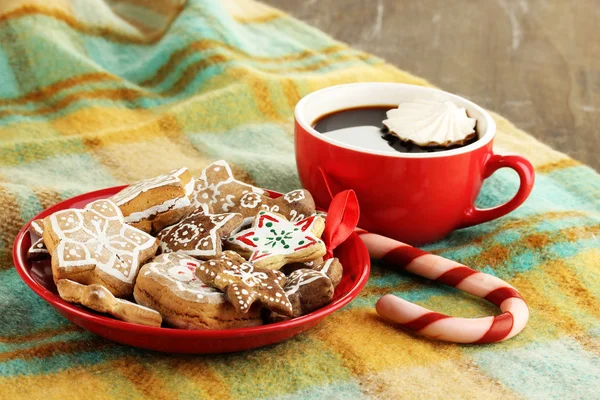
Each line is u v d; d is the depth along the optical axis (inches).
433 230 29.7
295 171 33.1
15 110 36.1
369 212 29.4
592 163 36.6
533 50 47.3
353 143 29.7
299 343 26.7
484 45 47.6
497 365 26.3
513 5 54.2
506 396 25.5
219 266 25.5
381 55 45.4
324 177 29.3
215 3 39.9
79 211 26.8
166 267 26.0
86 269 25.9
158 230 27.7
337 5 52.7
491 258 29.8
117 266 26.1
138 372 25.8
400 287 29.0
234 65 37.8
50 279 27.1
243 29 41.2
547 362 26.5
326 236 27.7
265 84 37.0
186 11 39.5
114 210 27.0
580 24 51.4
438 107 30.1
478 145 28.8
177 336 25.0
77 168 33.0
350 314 27.8
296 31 42.8
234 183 28.9
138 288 25.8
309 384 25.7
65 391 25.3
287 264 27.3
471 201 29.7
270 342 25.9
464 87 41.9
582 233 30.2
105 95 37.0
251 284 25.3
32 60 37.1
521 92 41.7
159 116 35.7
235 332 25.0
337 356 26.4
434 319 26.8
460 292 28.8
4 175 31.8
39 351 26.3
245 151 34.9
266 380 25.7
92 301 25.0
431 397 25.4
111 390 25.3
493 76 43.5
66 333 27.0
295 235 27.1
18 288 28.3
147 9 40.7
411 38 48.1
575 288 28.9
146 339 25.3
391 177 28.6
